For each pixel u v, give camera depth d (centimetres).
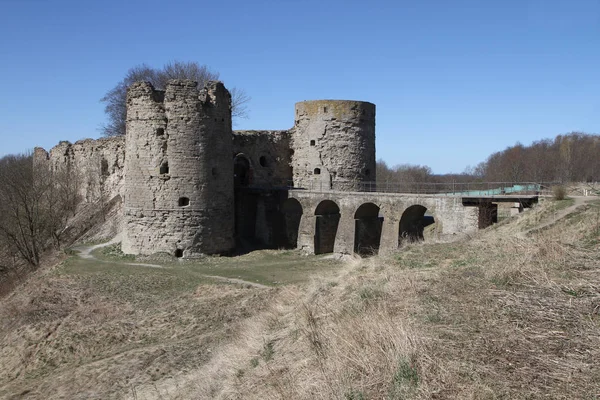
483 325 817
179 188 3281
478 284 1050
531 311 838
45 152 6372
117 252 3459
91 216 4716
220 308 2120
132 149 3344
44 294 2611
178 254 3288
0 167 5738
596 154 7250
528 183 3155
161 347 1764
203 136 3350
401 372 709
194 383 1264
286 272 2914
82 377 1630
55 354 1902
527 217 2309
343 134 4216
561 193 2650
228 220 3531
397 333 803
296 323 1232
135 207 3331
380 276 1349
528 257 1140
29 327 2180
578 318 780
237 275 2827
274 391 865
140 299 2408
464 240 1958
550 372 645
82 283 2731
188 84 3312
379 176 8412
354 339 860
